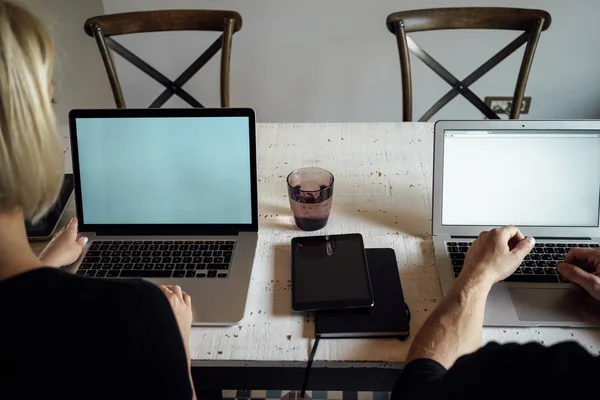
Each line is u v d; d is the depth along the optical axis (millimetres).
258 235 1153
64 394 538
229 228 1122
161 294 594
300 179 1197
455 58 2275
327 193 1123
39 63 516
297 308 967
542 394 530
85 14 2178
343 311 968
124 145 1104
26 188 526
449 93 1668
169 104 2482
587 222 1097
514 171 1098
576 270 960
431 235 1148
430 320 882
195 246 1097
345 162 1366
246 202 1114
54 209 1171
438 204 1108
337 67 2344
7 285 525
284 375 958
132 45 2326
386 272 1044
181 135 1098
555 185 1097
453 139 1092
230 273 1039
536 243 1084
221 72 1683
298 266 1050
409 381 770
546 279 1012
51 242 1080
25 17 524
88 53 2236
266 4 2199
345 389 979
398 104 2426
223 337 952
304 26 2248
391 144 1426
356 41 2271
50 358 531
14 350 524
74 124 1099
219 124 1091
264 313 989
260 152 1407
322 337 945
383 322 947
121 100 1728
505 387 557
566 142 1082
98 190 1122
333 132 1472
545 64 2268
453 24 1633
